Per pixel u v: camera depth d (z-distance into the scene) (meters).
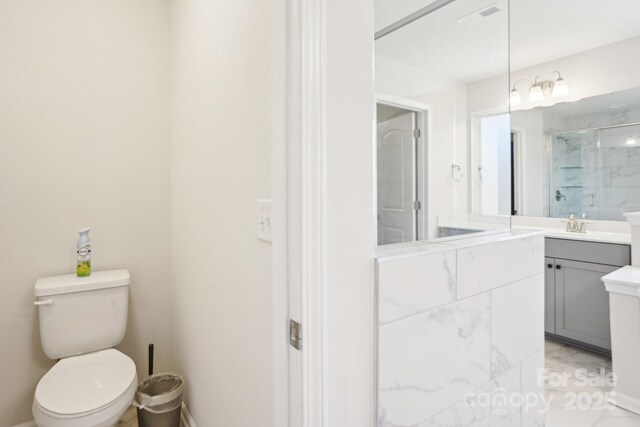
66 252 1.86
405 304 0.86
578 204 3.03
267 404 0.95
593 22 2.43
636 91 2.66
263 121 0.95
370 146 0.77
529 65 3.19
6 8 1.69
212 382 1.38
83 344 1.73
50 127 1.80
